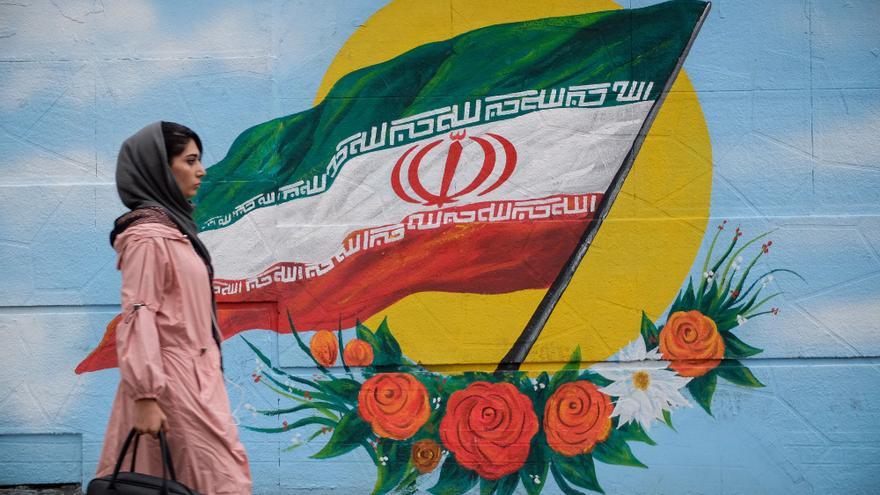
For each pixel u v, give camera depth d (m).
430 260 5.06
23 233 5.07
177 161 3.66
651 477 5.02
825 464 5.02
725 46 5.11
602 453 5.02
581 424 5.03
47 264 5.07
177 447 3.46
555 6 5.11
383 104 5.10
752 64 5.11
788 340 5.05
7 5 5.11
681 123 5.09
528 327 5.04
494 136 5.09
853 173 5.09
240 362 5.04
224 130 5.10
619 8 5.11
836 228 5.06
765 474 5.02
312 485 5.03
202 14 5.12
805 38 5.12
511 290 5.05
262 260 5.05
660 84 5.09
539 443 5.02
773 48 5.11
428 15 5.11
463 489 5.02
